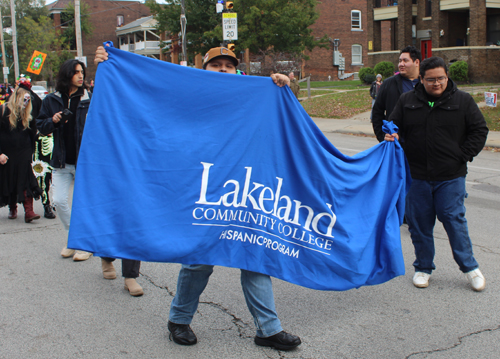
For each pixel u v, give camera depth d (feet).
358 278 11.87
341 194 11.99
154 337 11.49
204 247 10.48
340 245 11.68
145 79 10.76
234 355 10.57
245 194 10.94
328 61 147.13
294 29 103.60
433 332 11.55
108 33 199.21
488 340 11.14
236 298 13.76
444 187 13.93
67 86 16.48
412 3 98.94
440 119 13.73
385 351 10.69
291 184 11.44
